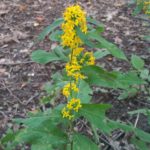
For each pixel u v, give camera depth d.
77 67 0.43
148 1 1.00
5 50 0.96
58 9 1.17
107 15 1.13
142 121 0.72
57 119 0.46
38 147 0.46
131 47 0.97
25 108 0.76
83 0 1.22
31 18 1.11
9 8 1.16
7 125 0.72
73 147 0.44
